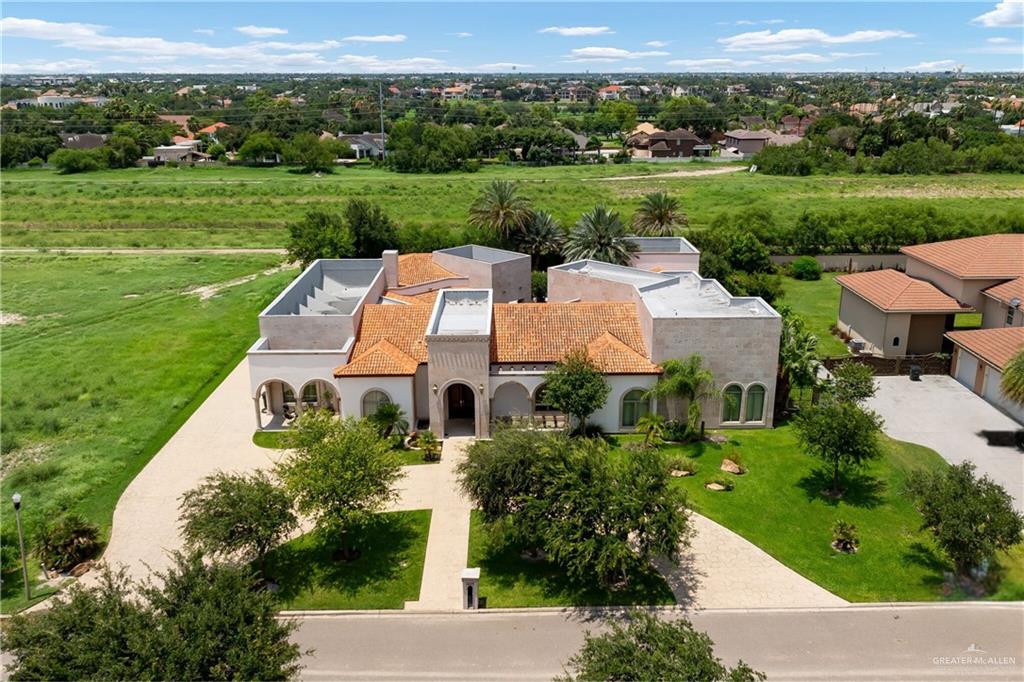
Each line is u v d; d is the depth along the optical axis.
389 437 38.00
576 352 37.72
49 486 34.50
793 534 30.17
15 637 17.92
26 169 151.50
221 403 44.06
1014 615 25.28
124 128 174.12
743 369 38.69
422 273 54.62
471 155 164.38
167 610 19.17
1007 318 47.50
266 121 182.62
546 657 23.55
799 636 24.34
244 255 83.38
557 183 126.25
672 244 58.06
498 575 27.78
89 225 98.62
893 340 49.03
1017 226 73.25
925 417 40.44
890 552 28.84
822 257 73.75
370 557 28.89
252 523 25.75
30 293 68.50
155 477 35.34
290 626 20.30
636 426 38.66
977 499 25.64
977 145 145.62
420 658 23.56
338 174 144.62
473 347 37.12
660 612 25.59
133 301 65.94
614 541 24.91
